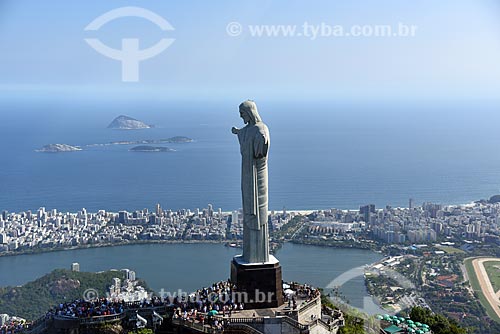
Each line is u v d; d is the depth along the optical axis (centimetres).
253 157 9400
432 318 12019
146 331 9275
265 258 9525
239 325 8750
